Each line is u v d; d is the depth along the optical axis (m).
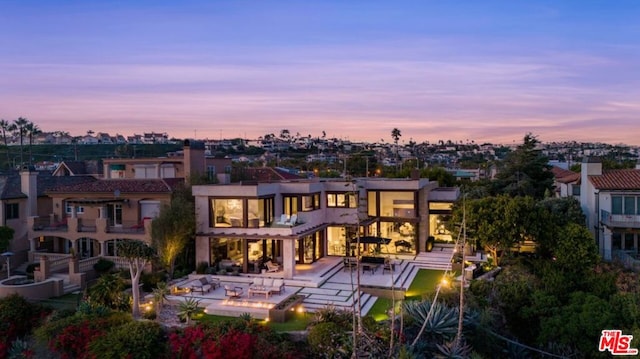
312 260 36.25
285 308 24.36
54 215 40.09
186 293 28.62
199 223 33.81
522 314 28.73
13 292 27.94
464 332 23.50
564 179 51.25
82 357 21.47
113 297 25.75
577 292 30.02
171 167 47.22
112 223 39.12
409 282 31.03
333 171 79.31
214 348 20.17
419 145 185.75
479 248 38.84
